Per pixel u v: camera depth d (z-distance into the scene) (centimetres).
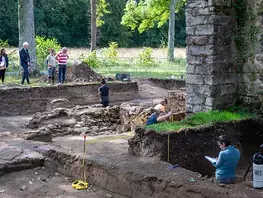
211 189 578
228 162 624
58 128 1116
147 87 2008
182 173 654
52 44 2656
